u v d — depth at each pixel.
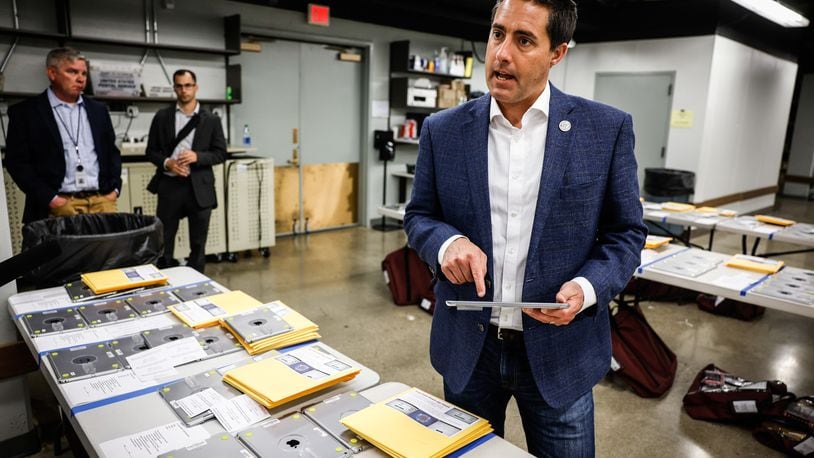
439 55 7.02
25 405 2.14
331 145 6.43
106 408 1.13
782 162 10.53
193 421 1.08
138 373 1.28
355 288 4.51
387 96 6.66
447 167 1.27
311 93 6.11
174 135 3.75
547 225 1.17
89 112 3.00
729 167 7.27
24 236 2.15
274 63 5.73
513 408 2.75
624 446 2.46
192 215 3.85
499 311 1.25
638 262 1.18
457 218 1.27
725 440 2.53
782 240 3.66
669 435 2.56
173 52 4.95
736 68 6.80
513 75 1.06
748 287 2.47
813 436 2.35
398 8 5.24
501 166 1.21
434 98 6.79
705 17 6.23
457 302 1.07
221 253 5.17
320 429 1.07
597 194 1.17
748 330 3.90
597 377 1.28
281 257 5.38
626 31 6.89
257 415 1.12
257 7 5.39
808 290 2.44
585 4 6.39
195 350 1.41
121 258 2.03
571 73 7.56
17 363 2.01
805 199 10.17
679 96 6.59
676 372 3.20
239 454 0.98
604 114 1.18
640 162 7.09
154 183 3.77
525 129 1.19
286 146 6.02
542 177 1.17
